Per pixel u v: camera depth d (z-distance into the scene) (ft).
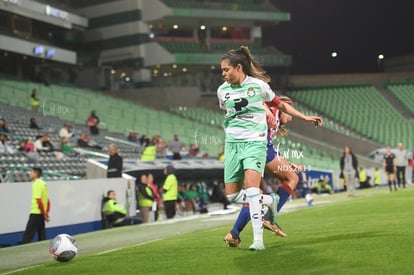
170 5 294.25
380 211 75.66
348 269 31.14
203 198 168.35
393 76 343.26
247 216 41.63
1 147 129.90
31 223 86.38
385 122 304.91
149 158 164.96
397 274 29.17
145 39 300.61
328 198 142.82
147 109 260.62
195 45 310.24
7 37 220.43
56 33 300.61
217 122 265.95
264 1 333.21
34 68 267.80
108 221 113.80
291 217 78.33
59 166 141.69
